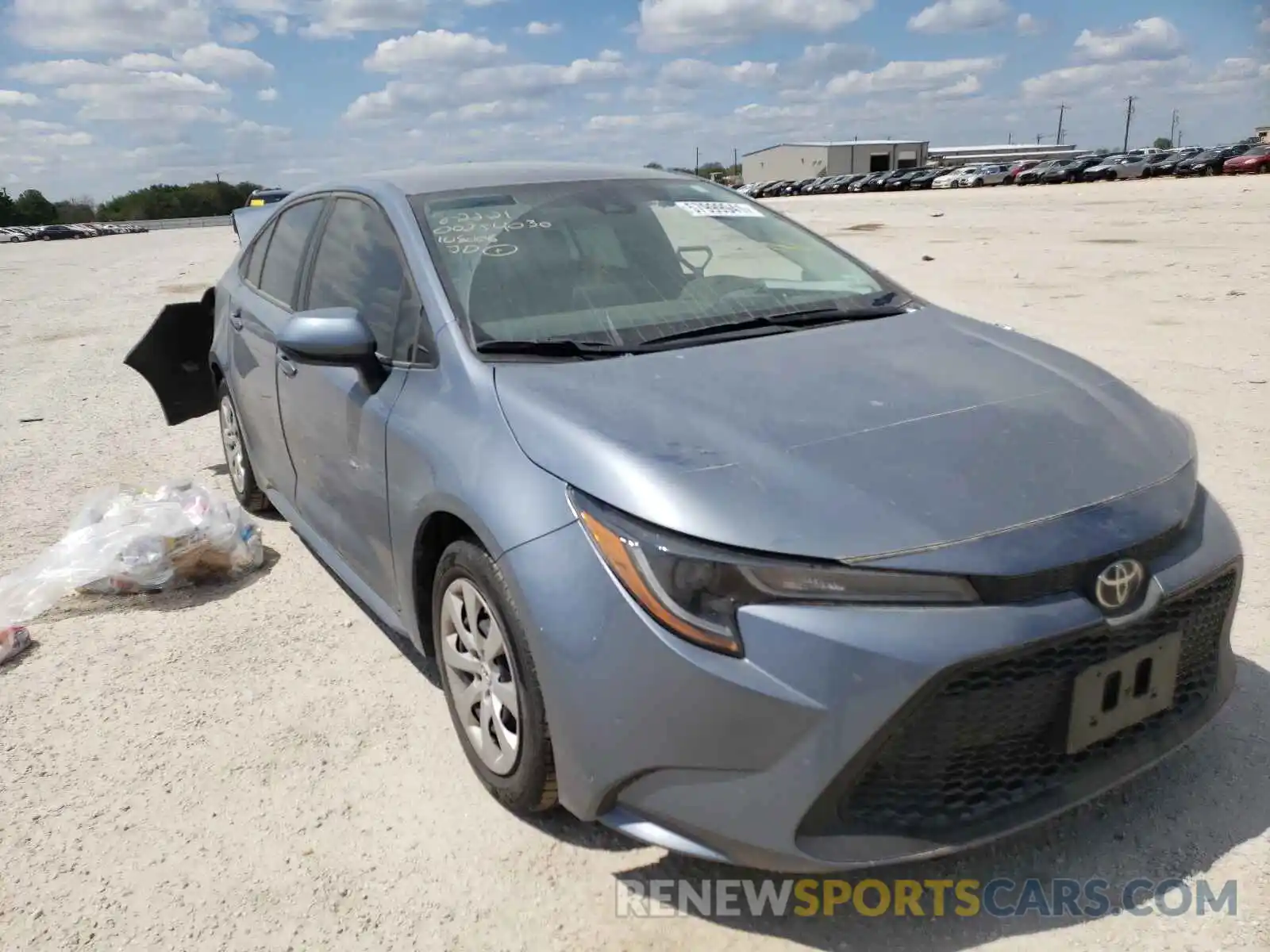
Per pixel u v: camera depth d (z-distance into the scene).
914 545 2.12
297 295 4.10
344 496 3.51
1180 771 2.77
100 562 4.27
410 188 3.61
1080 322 9.41
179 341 6.02
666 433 2.43
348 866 2.61
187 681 3.60
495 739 2.74
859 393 2.65
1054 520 2.21
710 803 2.18
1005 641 2.07
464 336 2.95
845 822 2.14
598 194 3.72
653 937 2.33
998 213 28.89
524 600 2.37
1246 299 10.27
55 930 2.44
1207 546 2.43
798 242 3.85
